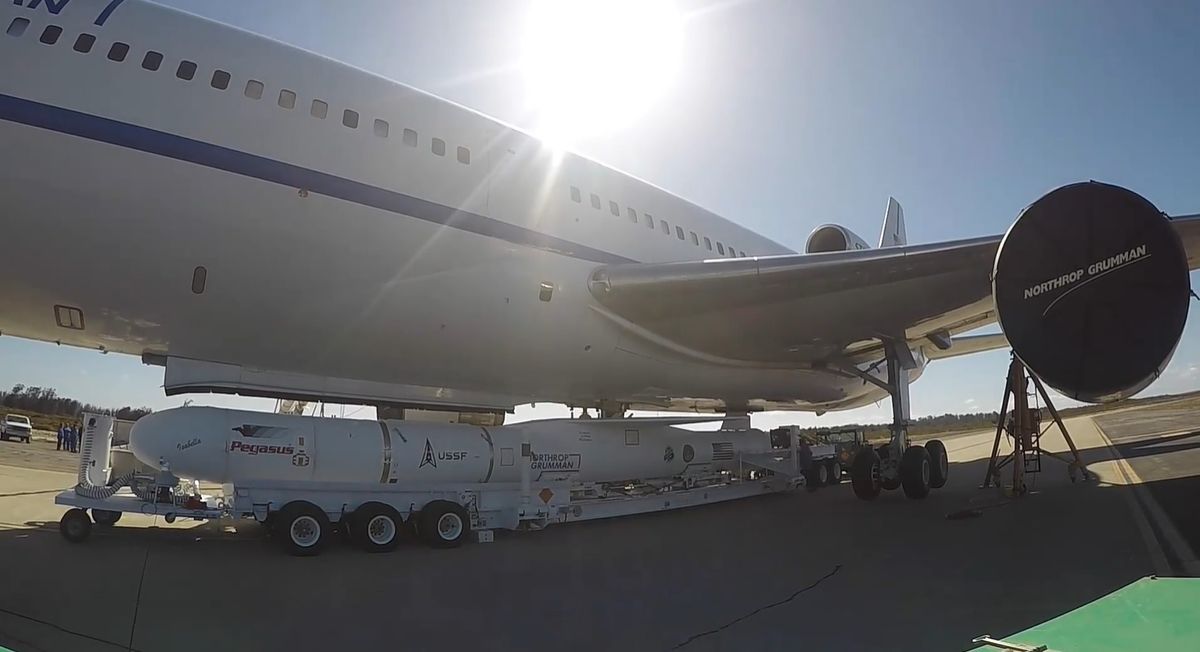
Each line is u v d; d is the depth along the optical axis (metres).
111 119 7.39
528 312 10.29
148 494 8.77
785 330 12.16
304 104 8.49
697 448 13.49
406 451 9.82
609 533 10.36
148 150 7.51
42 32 7.42
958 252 9.52
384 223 8.80
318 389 9.99
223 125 7.90
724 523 11.09
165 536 9.48
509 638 5.30
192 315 8.40
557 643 5.17
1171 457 18.47
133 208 7.53
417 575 7.44
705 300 10.92
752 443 14.89
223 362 9.27
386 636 5.34
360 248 8.70
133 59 7.68
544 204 10.48
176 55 7.94
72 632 5.25
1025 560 7.40
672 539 9.67
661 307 11.16
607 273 10.88
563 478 11.41
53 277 7.74
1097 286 7.12
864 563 7.65
